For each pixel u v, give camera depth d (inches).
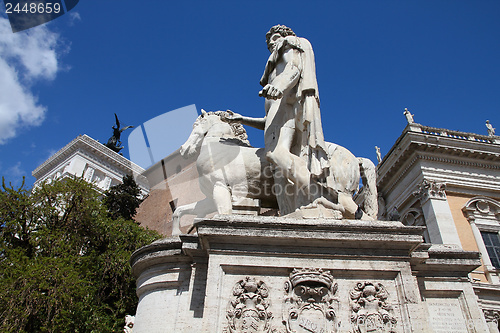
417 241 119.0
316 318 108.4
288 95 167.2
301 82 164.6
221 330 106.0
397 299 113.2
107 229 628.4
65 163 1339.8
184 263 132.6
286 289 112.7
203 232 118.3
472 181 748.0
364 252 119.3
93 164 1343.5
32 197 594.2
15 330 441.1
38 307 458.9
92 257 594.6
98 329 502.0
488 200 722.8
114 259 594.2
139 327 129.6
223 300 110.8
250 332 105.7
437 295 132.8
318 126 153.4
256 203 168.4
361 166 167.0
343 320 109.0
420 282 132.6
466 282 134.6
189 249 125.7
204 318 106.7
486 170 769.6
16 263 494.3
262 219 123.2
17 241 573.6
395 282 116.0
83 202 620.7
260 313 108.3
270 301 111.3
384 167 850.8
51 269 489.4
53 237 559.2
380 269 116.9
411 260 125.7
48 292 481.7
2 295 447.2
